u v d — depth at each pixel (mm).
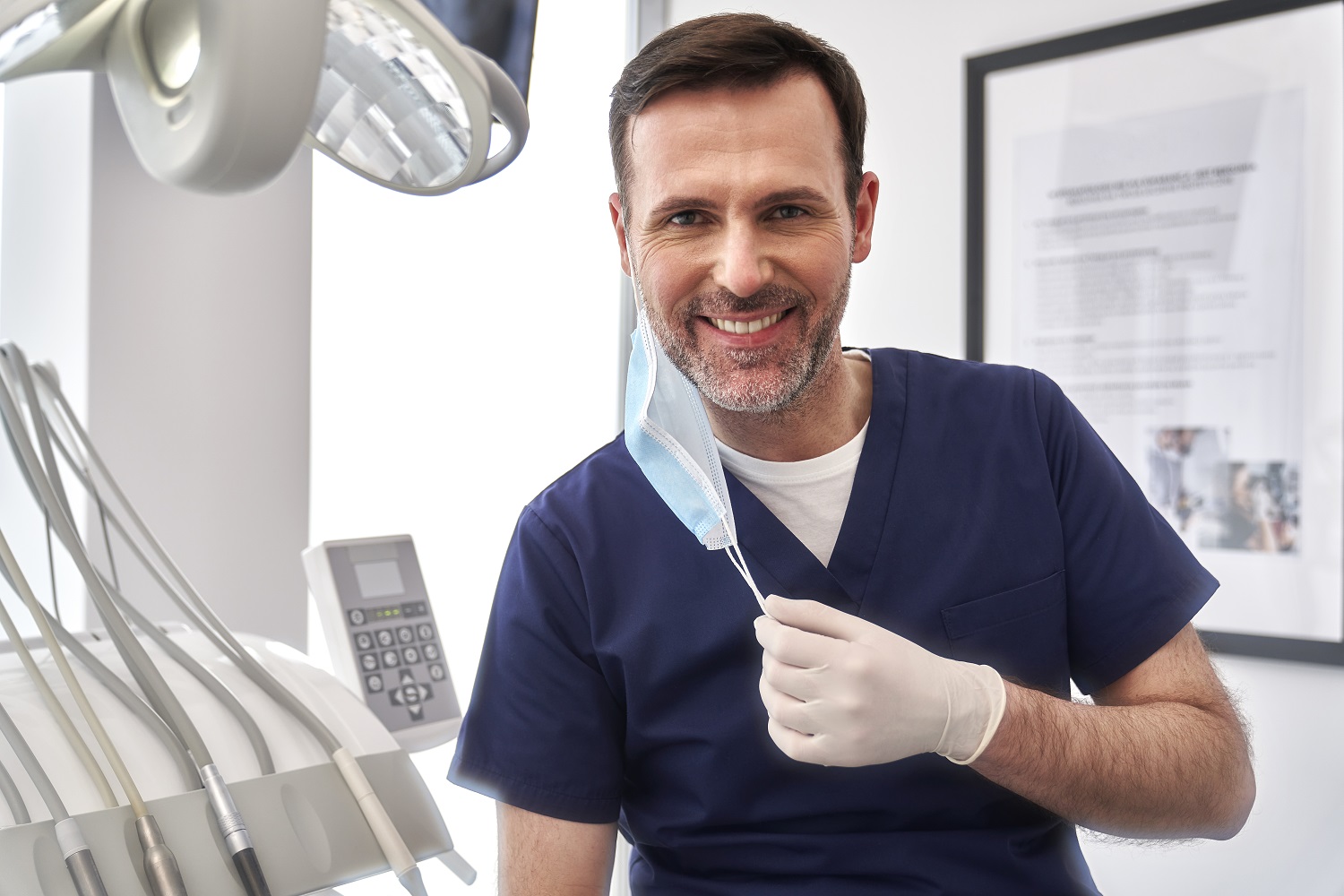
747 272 787
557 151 1929
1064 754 797
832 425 946
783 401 844
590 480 988
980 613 926
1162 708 879
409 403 1672
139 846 538
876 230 1925
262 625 1062
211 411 1027
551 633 934
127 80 369
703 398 931
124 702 626
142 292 976
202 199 1021
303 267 1110
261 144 319
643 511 959
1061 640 952
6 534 960
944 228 1862
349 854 616
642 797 959
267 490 1071
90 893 494
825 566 928
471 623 1751
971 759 783
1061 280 1762
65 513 692
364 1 369
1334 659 1544
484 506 1774
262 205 1071
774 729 787
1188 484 1664
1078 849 961
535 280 1862
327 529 1566
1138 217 1698
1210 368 1646
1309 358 1572
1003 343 1810
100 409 944
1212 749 859
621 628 929
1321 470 1564
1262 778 1599
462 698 1719
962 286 1844
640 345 894
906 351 1047
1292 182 1581
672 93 809
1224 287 1634
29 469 702
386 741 709
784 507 951
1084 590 962
